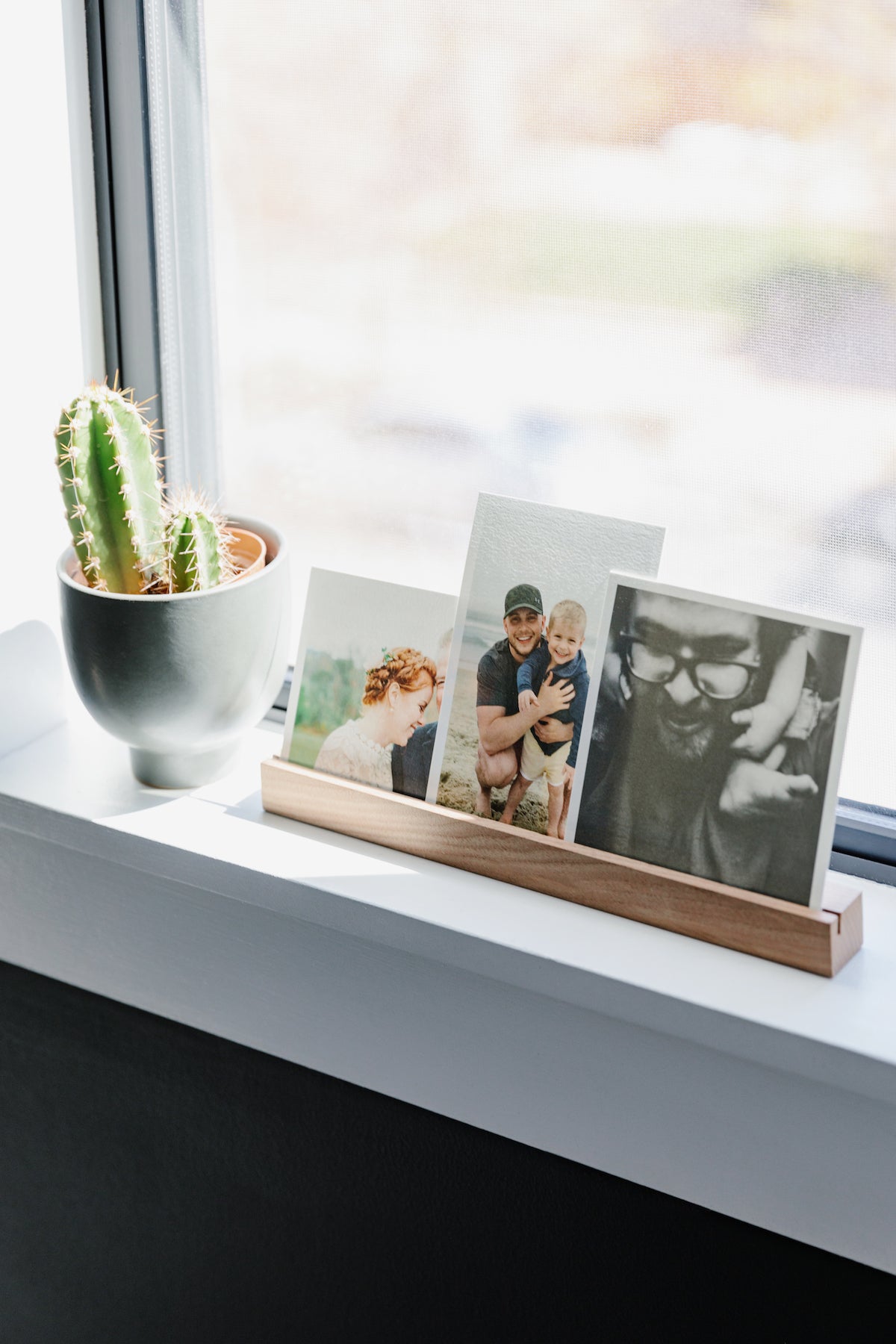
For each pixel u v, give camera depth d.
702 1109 0.78
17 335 0.90
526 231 0.85
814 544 0.83
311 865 0.82
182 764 0.91
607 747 0.76
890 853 0.84
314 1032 0.91
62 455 0.78
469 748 0.81
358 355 0.94
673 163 0.79
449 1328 0.98
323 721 0.86
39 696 0.99
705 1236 0.84
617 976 0.72
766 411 0.81
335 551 1.01
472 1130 0.90
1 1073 1.11
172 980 0.96
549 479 0.90
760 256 0.78
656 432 0.85
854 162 0.73
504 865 0.80
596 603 0.76
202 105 0.91
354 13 0.85
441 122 0.84
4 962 1.05
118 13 0.89
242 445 1.01
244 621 0.83
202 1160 1.04
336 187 0.90
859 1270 0.80
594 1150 0.84
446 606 0.81
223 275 0.96
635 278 0.82
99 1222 1.12
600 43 0.78
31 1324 1.19
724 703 0.73
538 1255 0.91
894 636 0.82
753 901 0.73
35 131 0.88
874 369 0.77
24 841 0.97
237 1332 1.09
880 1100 0.68
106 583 0.83
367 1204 0.97
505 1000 0.82
